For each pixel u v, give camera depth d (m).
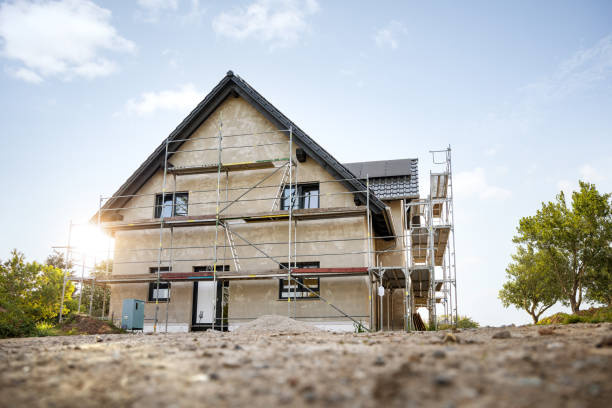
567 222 20.45
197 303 15.48
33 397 3.03
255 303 14.62
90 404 2.86
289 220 14.32
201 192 16.22
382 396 2.77
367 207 13.93
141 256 16.16
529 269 26.67
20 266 15.31
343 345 5.62
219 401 2.82
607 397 2.53
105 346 6.13
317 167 15.32
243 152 16.06
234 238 15.34
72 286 16.75
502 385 2.87
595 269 20.48
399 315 19.25
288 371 3.64
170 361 4.29
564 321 10.05
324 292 14.20
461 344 5.22
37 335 12.51
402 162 18.56
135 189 16.72
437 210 18.97
